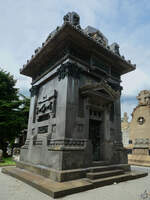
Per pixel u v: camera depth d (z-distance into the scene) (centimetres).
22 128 2238
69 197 577
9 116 2067
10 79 2327
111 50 1232
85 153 886
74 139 880
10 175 961
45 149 931
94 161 998
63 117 897
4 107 2075
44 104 1162
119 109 1323
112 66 1336
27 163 1072
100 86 1056
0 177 912
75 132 908
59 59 1107
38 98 1345
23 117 2325
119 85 1373
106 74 1229
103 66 1225
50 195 578
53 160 828
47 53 1181
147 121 2411
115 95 1172
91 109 1103
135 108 2628
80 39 1013
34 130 1230
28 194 599
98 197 587
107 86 1106
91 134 1080
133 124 2592
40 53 1198
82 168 844
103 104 1163
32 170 953
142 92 2695
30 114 1369
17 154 2777
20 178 829
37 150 1024
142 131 2433
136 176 988
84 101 1028
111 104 1211
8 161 1716
